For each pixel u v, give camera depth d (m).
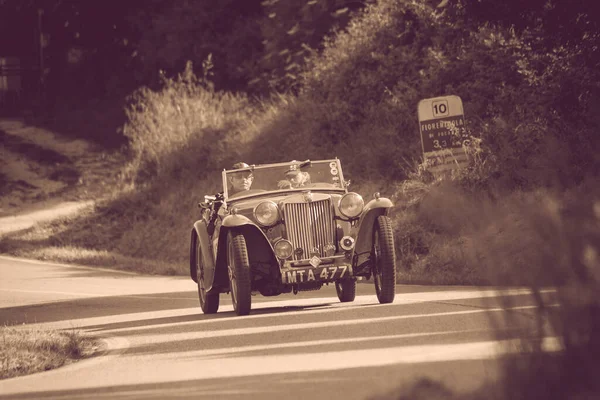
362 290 45.66
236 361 24.11
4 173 121.06
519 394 13.52
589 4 51.31
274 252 34.75
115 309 42.94
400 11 78.81
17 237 89.88
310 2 94.81
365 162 69.81
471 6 55.19
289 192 37.47
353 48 79.38
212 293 37.94
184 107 97.06
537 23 55.12
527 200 13.18
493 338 14.05
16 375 25.80
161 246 80.25
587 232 12.85
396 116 71.25
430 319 29.03
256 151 83.62
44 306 46.12
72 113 148.00
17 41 166.38
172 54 130.50
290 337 27.70
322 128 77.31
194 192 85.62
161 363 25.23
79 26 160.75
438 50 72.31
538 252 13.23
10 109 155.50
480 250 13.76
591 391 13.08
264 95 106.69
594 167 12.70
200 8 129.38
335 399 18.06
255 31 122.44
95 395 20.92
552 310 13.34
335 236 35.47
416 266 50.31
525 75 62.78
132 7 152.25
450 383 15.28
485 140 57.38
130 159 116.75
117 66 158.00
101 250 83.94
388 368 20.70
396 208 59.12
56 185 117.75
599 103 13.16
